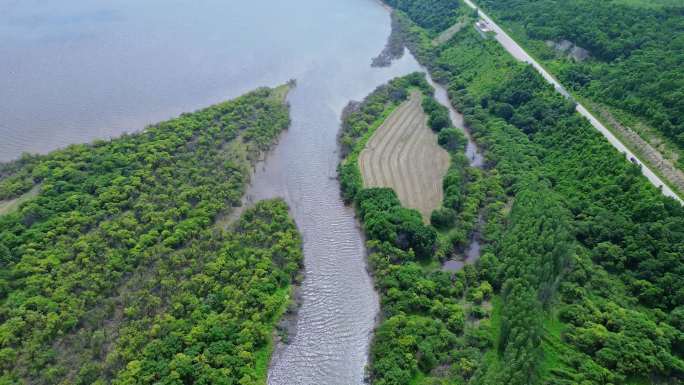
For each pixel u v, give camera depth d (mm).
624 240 120750
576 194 138375
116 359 96750
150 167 147000
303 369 103250
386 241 128500
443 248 128625
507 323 101188
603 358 97438
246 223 132625
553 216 122250
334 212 144500
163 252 120750
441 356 102000
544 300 107812
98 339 100125
